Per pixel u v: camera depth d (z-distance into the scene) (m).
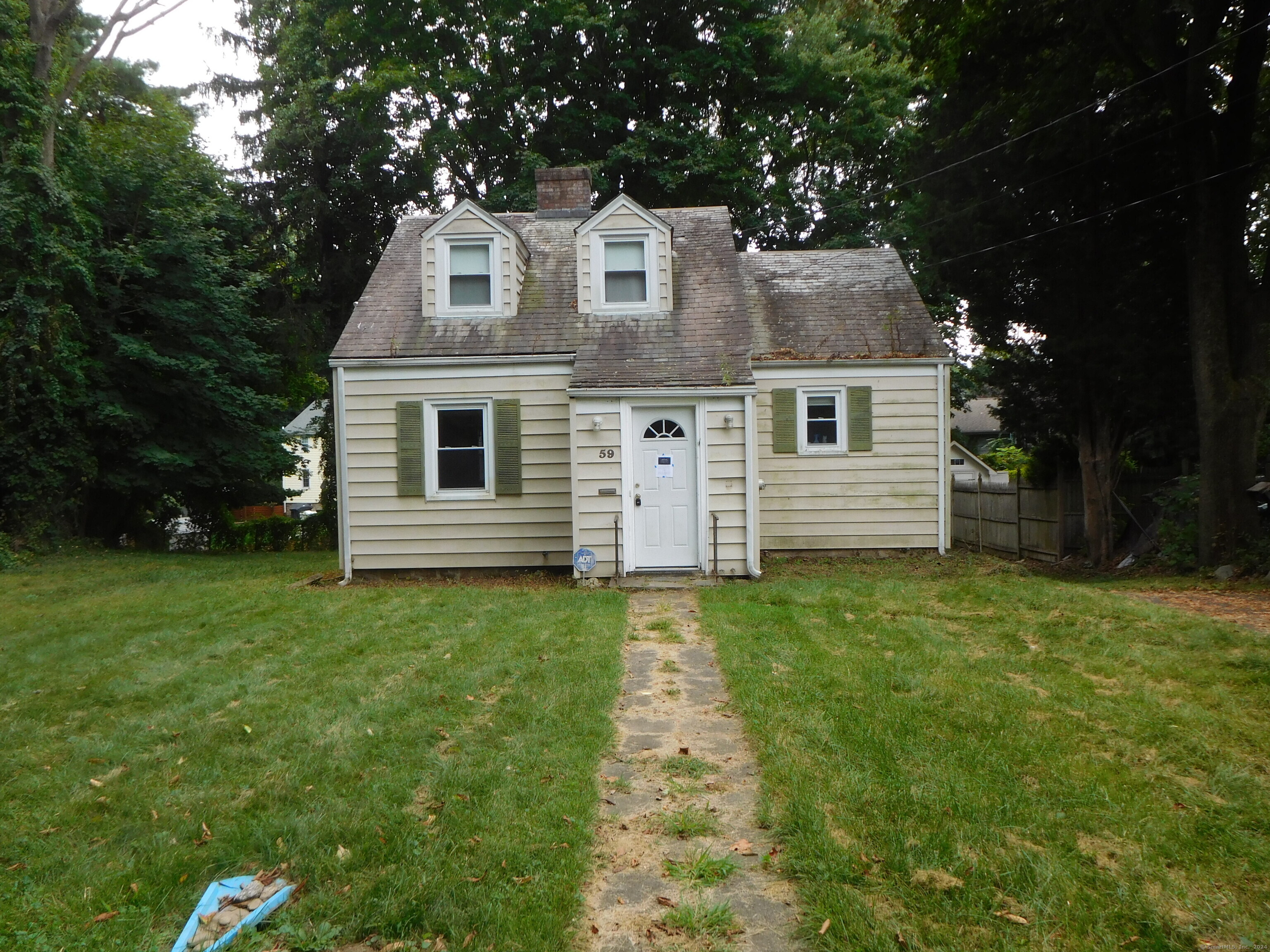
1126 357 13.68
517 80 24.91
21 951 3.25
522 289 13.73
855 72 24.75
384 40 23.59
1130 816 4.00
